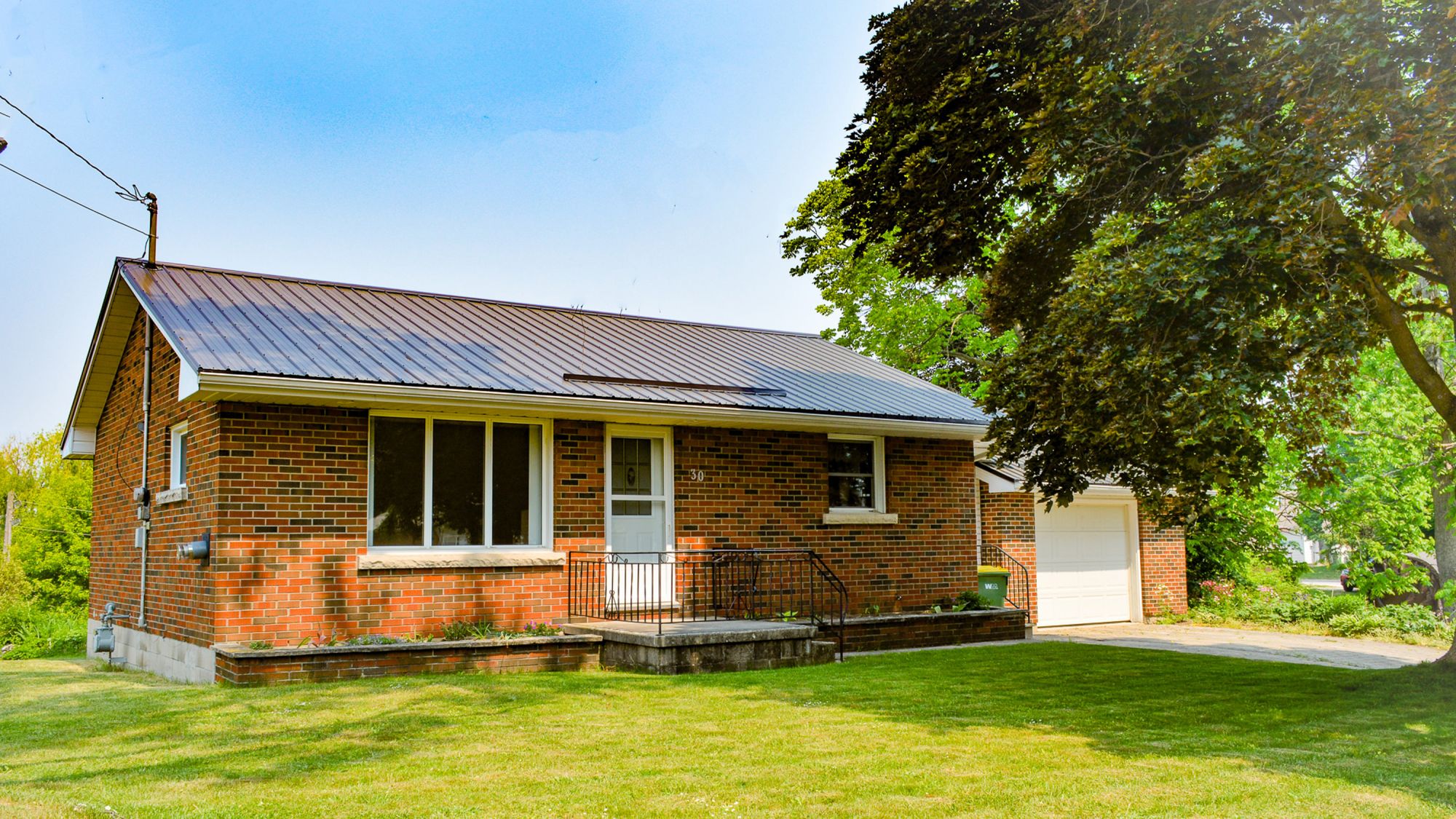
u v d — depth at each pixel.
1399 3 9.25
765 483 15.30
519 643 11.73
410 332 14.34
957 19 11.27
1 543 43.31
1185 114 9.77
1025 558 19.14
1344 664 13.62
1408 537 22.27
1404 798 6.22
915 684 10.78
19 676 13.16
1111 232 9.45
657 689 10.23
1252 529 23.91
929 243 12.45
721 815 5.72
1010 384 11.77
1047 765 6.98
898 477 16.75
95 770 6.63
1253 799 6.14
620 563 13.48
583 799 6.01
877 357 30.75
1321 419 9.93
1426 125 7.96
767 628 12.30
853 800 6.04
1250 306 8.51
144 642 13.90
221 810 5.63
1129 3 9.38
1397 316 10.44
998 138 11.25
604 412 13.18
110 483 16.33
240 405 11.43
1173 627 20.19
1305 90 8.53
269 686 10.28
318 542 11.74
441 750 7.30
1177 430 8.62
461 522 12.90
